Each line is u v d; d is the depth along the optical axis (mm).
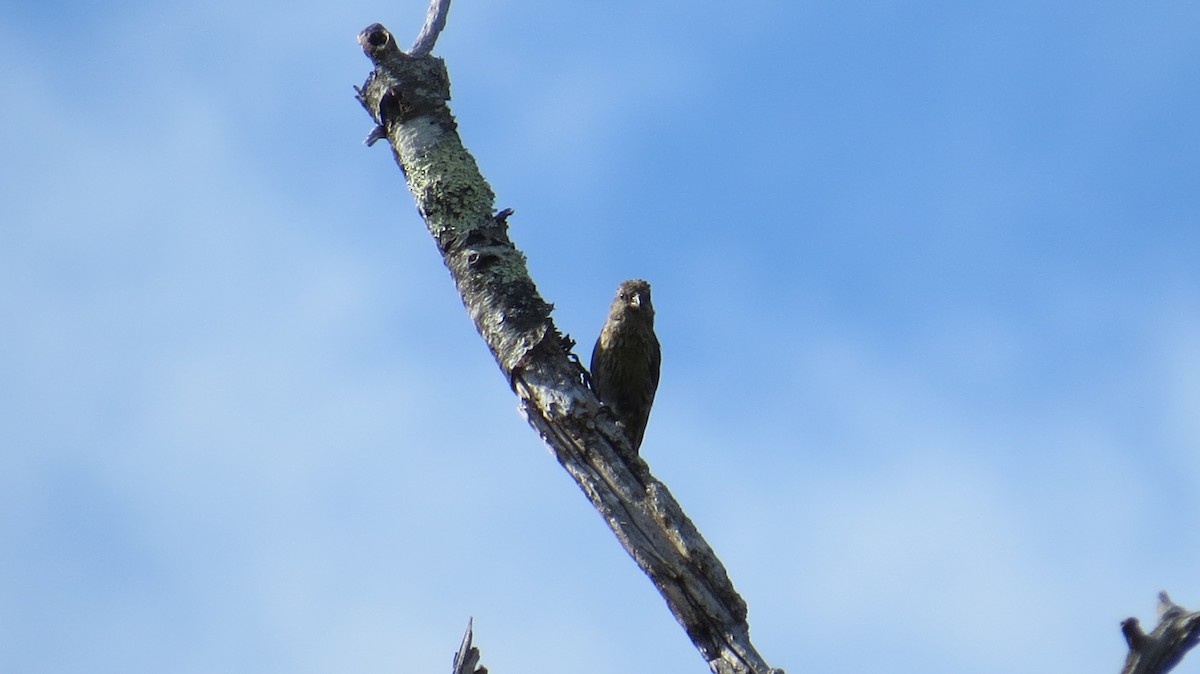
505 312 12344
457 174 13133
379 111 13562
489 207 13062
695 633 10625
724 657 10469
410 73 13539
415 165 13242
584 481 11359
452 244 12891
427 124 13398
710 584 10688
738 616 10625
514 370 12062
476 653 9914
